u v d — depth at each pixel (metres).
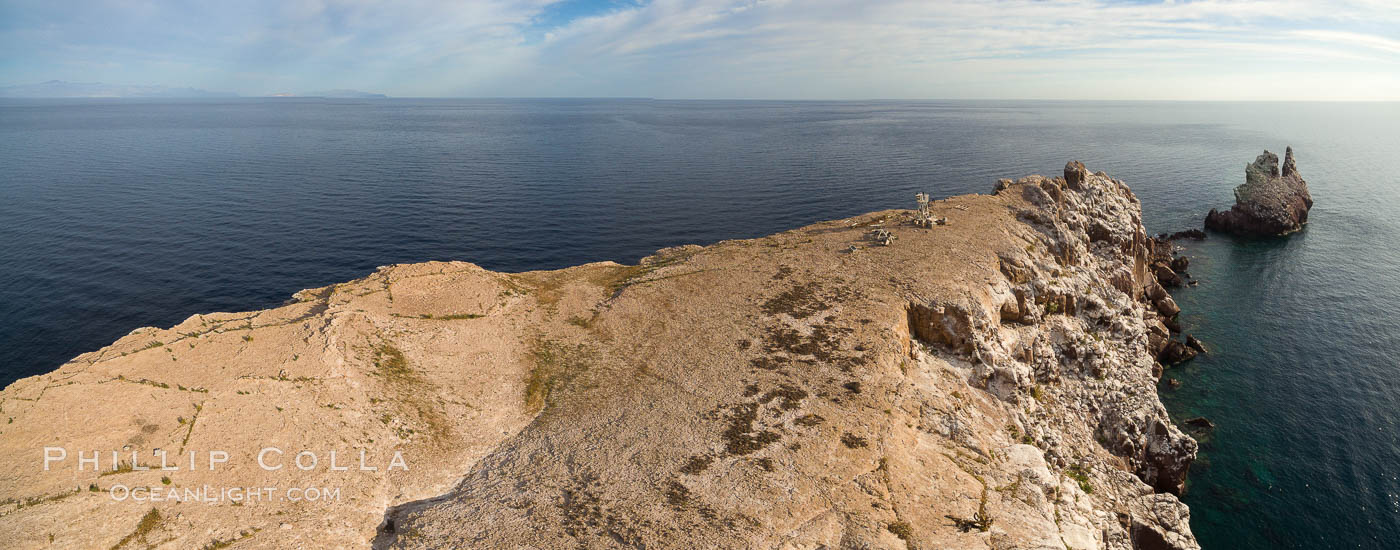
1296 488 51.06
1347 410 60.34
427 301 52.03
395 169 183.12
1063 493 36.31
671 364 45.91
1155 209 141.62
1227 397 63.50
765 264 63.06
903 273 57.34
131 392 34.00
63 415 31.36
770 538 29.38
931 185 159.50
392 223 119.12
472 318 51.44
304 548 28.70
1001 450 39.50
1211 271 100.06
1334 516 48.03
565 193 148.62
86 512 26.95
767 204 137.38
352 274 92.38
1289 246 111.94
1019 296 57.00
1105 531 36.12
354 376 40.59
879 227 72.69
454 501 33.19
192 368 37.38
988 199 80.19
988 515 32.00
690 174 177.50
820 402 40.16
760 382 42.66
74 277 88.25
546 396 43.94
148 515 27.92
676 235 114.00
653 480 33.75
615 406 41.47
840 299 53.22
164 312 78.19
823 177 172.00
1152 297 82.56
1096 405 55.19
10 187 148.00
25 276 88.19
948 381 45.91
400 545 29.80
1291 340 74.75
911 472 34.53
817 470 34.06
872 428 37.66
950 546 29.28
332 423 36.59
